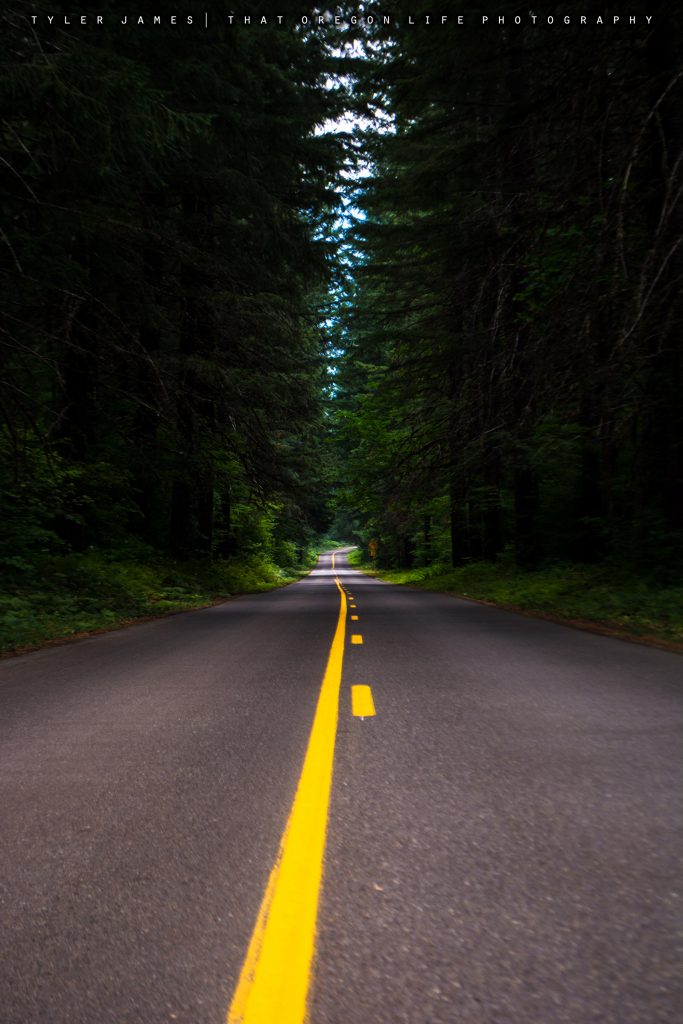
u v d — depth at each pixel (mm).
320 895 2529
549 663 8164
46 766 4230
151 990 1985
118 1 12352
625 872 2695
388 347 32219
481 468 25344
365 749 4508
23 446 13453
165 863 2848
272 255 21047
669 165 12523
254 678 7441
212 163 17250
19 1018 1863
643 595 13148
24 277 11719
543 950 2152
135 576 19922
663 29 12617
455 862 2803
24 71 9328
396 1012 1863
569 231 14383
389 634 11672
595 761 4160
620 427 14203
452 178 20500
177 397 18609
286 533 57062
